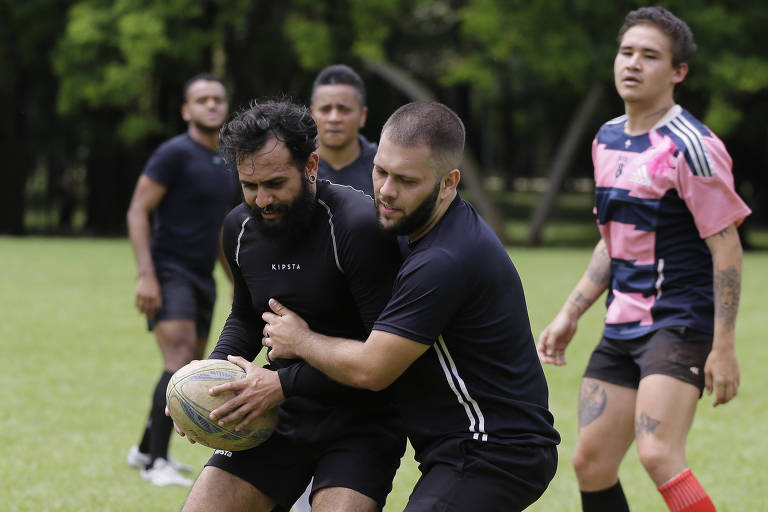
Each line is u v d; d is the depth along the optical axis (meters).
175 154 22.34
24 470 21.83
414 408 12.11
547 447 11.98
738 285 14.36
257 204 11.98
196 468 22.70
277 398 12.12
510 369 11.89
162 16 89.75
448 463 11.76
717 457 24.20
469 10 88.50
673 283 14.86
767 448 25.14
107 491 20.31
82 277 61.97
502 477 11.63
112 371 33.91
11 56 102.38
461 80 92.88
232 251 13.21
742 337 42.12
